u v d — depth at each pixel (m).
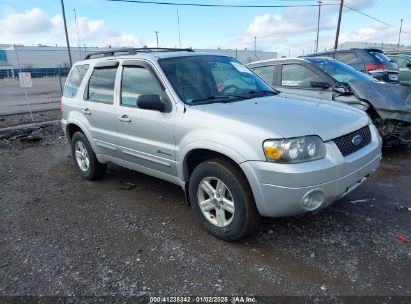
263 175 3.10
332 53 10.30
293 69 6.82
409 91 6.11
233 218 3.44
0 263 3.43
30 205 4.83
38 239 3.88
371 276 2.98
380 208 4.20
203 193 3.74
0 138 9.12
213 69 4.48
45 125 10.52
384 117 5.95
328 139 3.21
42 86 31.09
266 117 3.35
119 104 4.57
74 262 3.40
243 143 3.21
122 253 3.51
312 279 2.98
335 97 6.21
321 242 3.52
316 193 3.12
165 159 4.02
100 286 3.03
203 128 3.52
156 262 3.34
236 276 3.08
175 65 4.25
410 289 2.80
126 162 4.76
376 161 3.71
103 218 4.32
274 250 3.43
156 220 4.20
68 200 4.95
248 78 4.71
